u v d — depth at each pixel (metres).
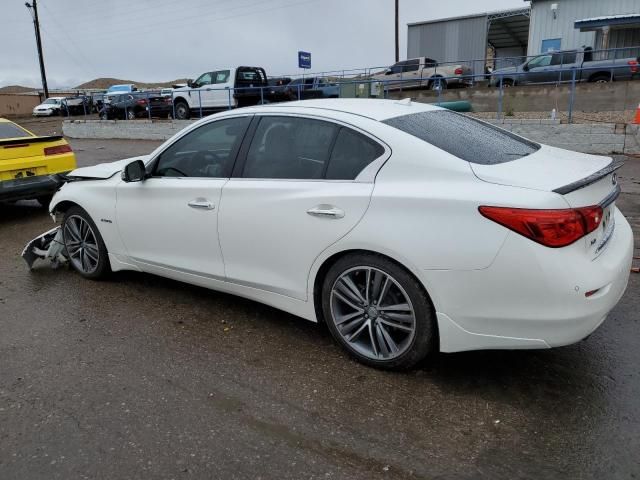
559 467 2.39
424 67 21.47
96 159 14.32
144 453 2.57
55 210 4.99
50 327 3.95
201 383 3.15
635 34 22.12
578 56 18.16
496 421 2.72
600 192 2.91
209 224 3.75
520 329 2.71
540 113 15.06
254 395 3.01
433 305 2.90
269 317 4.01
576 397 2.89
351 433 2.66
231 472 2.42
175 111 20.95
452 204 2.77
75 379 3.23
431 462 2.45
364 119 3.25
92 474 2.44
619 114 14.41
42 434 2.73
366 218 3.00
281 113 3.57
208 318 4.02
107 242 4.57
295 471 2.42
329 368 3.28
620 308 3.91
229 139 3.77
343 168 3.20
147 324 3.95
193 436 2.68
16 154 7.15
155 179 4.14
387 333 3.13
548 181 2.75
